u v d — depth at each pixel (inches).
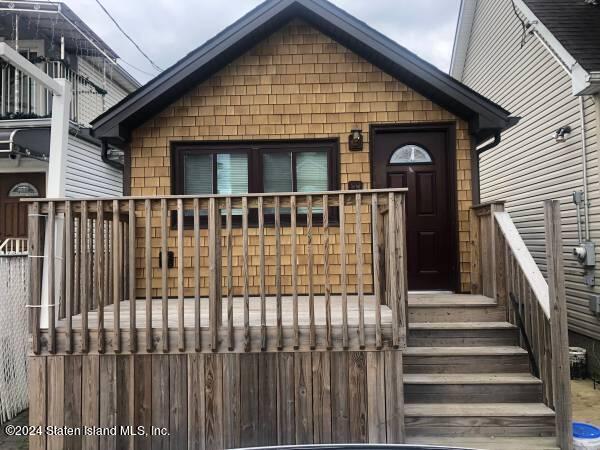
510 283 171.6
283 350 141.7
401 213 140.6
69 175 314.8
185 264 211.3
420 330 169.0
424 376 157.6
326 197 140.4
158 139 214.2
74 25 352.8
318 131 213.8
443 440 140.5
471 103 193.2
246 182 215.3
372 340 141.1
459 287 207.5
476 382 151.4
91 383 143.4
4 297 190.4
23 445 164.6
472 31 407.8
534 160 297.0
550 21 270.5
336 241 211.5
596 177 232.7
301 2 192.5
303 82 215.2
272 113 214.8
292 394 141.4
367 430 139.7
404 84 213.9
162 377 142.9
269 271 211.2
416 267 215.3
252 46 215.9
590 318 243.1
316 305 182.2
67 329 143.4
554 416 140.3
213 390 142.1
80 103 368.5
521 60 314.0
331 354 142.0
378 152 216.7
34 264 144.9
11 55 158.1
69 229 144.9
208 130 214.2
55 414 142.8
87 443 141.9
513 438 140.9
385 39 191.0
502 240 177.8
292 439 140.4
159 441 141.5
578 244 248.8
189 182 216.1
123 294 200.5
